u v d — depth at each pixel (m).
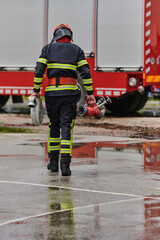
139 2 18.97
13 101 24.42
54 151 8.84
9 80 20.38
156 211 6.21
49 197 6.97
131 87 19.27
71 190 7.42
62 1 19.64
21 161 9.88
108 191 7.34
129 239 5.17
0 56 20.47
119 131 15.36
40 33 19.98
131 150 11.30
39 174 8.63
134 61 18.98
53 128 8.88
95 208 6.37
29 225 5.64
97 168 9.16
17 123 17.58
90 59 19.28
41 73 8.87
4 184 7.83
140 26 18.95
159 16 19.22
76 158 10.20
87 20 19.33
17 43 20.27
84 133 14.74
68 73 8.72
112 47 19.12
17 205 6.53
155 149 11.46
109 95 19.11
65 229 5.49
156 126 16.94
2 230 5.46
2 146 11.89
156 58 19.27
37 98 9.36
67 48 8.79
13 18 20.33
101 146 11.92
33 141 12.78
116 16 19.11
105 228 5.53
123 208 6.36
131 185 7.75
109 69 19.11
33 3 20.05
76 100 8.77
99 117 9.81
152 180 8.13
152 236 5.26
